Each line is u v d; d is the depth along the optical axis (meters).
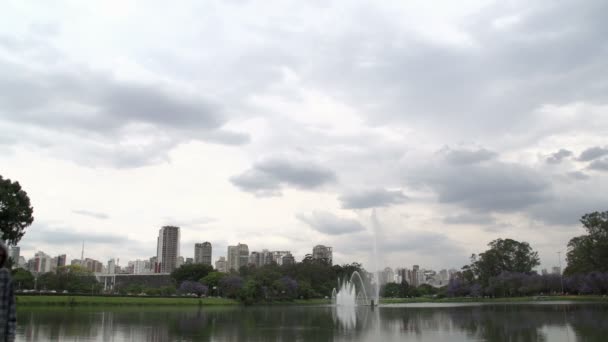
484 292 177.25
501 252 183.62
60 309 85.94
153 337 39.72
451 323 53.84
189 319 63.19
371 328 48.84
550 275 163.38
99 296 113.94
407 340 37.47
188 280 179.25
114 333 42.59
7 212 72.31
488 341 35.53
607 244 127.06
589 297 137.25
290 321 60.03
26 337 38.38
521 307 93.06
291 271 185.88
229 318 66.38
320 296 181.25
